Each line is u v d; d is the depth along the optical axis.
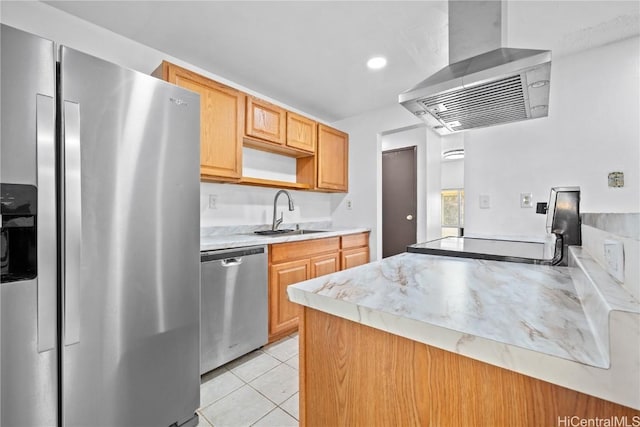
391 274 0.98
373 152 3.26
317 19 1.72
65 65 1.05
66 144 1.04
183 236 1.42
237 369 1.90
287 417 1.47
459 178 5.25
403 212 3.88
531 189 2.15
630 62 1.81
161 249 1.33
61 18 1.67
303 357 0.81
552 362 0.43
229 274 1.90
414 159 3.78
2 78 0.93
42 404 1.00
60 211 1.05
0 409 0.93
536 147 2.13
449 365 0.57
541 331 0.52
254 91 2.72
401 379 0.63
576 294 0.75
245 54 2.10
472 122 1.72
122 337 1.20
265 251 2.15
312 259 2.55
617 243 0.59
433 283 0.86
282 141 2.65
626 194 1.81
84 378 1.09
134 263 1.23
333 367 0.75
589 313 0.56
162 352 1.33
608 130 1.87
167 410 1.35
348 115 3.40
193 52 2.07
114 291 1.17
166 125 1.36
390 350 0.65
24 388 0.97
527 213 2.17
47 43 1.02
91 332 1.11
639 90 1.79
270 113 2.54
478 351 0.50
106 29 1.82
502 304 0.67
